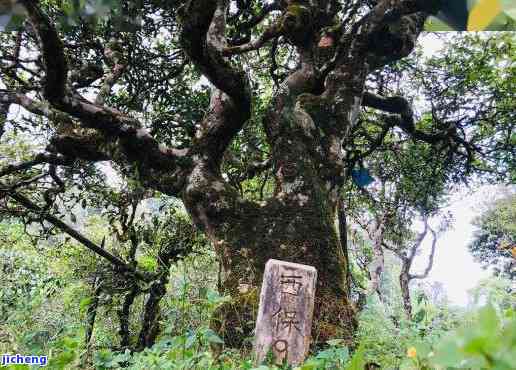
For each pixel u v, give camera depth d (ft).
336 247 15.60
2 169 20.52
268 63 29.07
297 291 10.43
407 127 25.14
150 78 25.16
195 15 13.39
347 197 33.32
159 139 24.94
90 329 18.63
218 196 16.52
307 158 16.74
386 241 41.45
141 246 28.35
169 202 29.68
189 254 27.22
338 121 17.63
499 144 28.68
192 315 11.59
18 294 20.58
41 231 26.91
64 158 20.62
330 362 8.51
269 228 15.69
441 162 30.55
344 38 18.51
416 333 10.17
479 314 1.65
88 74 22.44
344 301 14.53
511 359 1.48
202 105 24.67
